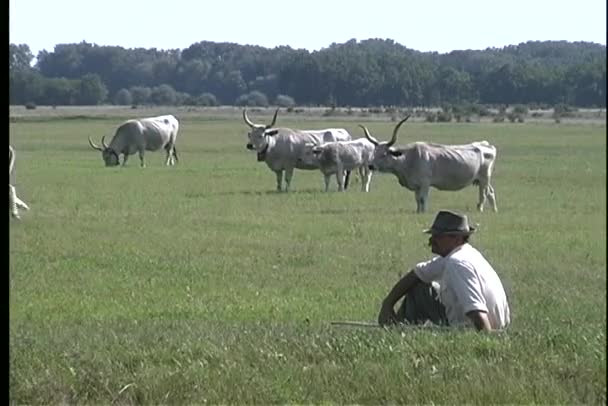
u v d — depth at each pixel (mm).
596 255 18406
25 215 23094
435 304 9344
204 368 8312
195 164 44094
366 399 7832
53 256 17422
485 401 7773
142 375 8125
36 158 46031
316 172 39594
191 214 23750
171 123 46312
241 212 24281
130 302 13547
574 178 36344
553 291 14602
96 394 7922
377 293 14344
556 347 8727
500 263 17422
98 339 9398
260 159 31469
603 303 13539
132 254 17812
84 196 27953
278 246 18906
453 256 9078
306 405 7777
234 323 11609
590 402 7777
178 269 16344
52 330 10484
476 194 31188
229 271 16234
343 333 9359
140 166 43469
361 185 34250
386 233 20656
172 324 11383
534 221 23391
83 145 56000
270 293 14352
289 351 8734
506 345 8578
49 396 7879
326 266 16797
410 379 8008
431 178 26625
